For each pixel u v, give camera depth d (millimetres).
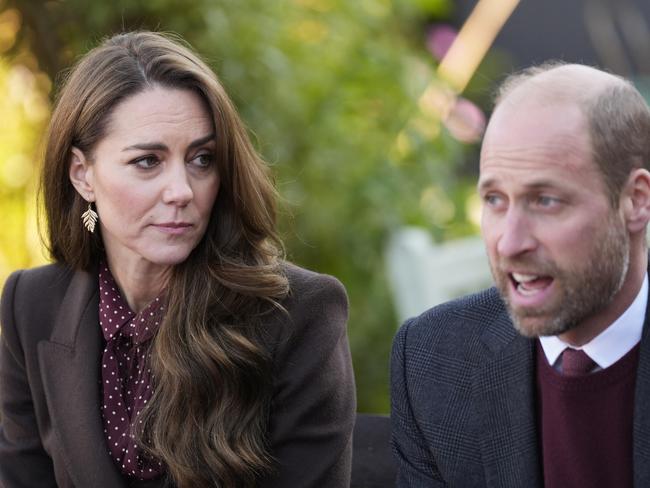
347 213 13812
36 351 8453
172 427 7809
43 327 8469
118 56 7754
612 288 6102
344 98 13859
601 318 6391
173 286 8016
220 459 7766
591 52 18750
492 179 6078
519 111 6031
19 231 12672
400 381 7434
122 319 8195
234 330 7973
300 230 13516
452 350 7234
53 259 8531
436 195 14867
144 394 8078
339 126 13617
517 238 6020
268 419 8078
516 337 6945
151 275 8133
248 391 7953
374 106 14328
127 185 7660
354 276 14148
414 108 14367
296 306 8133
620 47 17828
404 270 13492
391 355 7555
